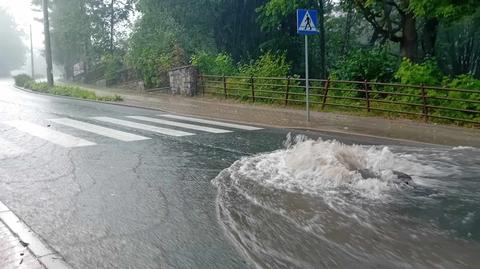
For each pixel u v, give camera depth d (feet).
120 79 100.27
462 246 12.58
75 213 15.97
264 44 94.79
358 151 23.97
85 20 129.18
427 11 49.73
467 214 15.01
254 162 23.44
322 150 23.17
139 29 94.58
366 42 113.60
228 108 53.26
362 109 47.39
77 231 14.33
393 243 12.87
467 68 106.22
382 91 45.70
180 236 13.92
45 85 95.66
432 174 20.12
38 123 39.32
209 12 98.73
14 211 16.14
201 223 14.98
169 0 96.07
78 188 19.03
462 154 25.45
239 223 14.78
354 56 56.59
